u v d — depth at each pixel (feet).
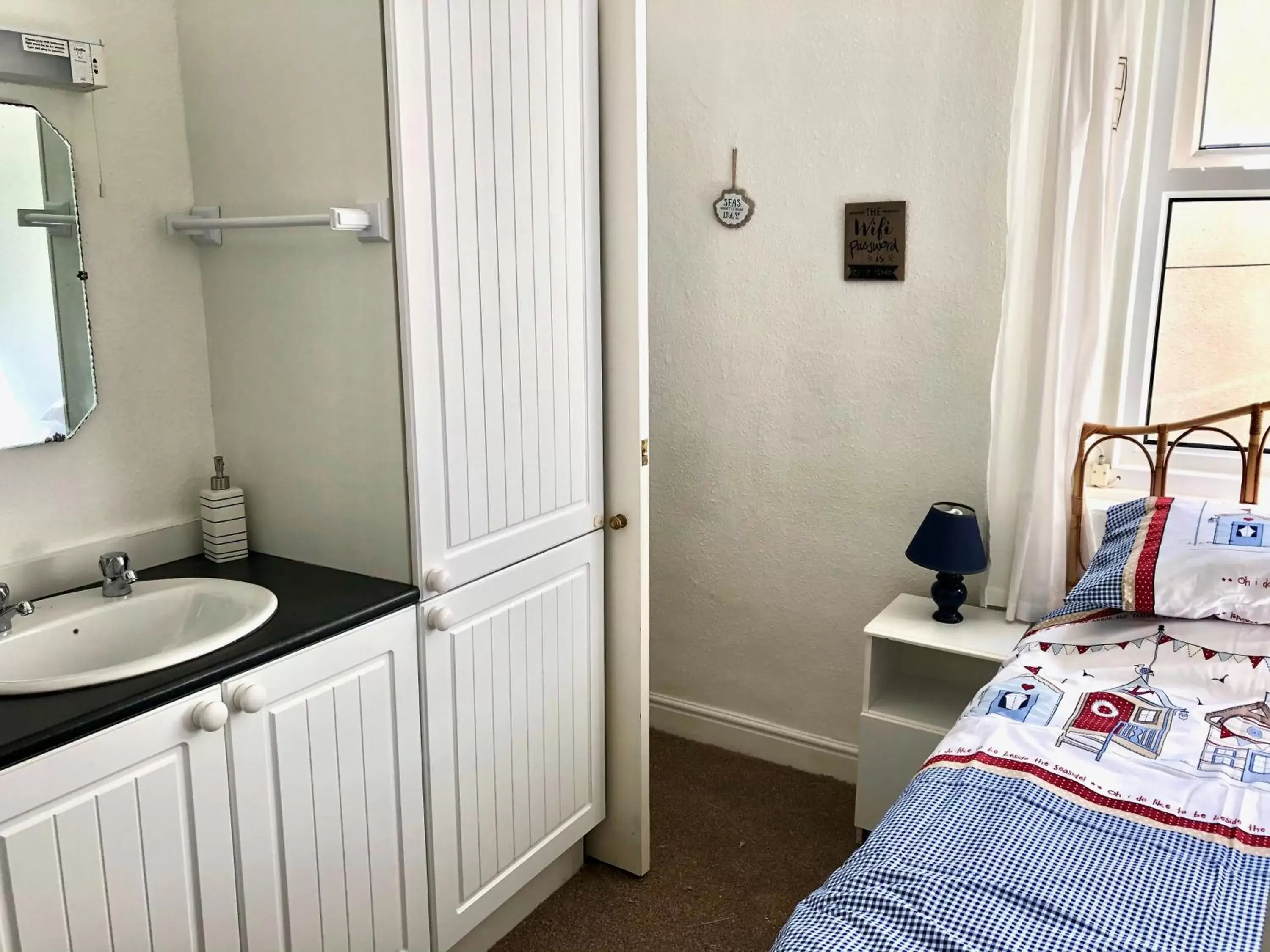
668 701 10.19
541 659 6.89
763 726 9.66
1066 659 6.43
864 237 8.27
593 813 7.65
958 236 7.95
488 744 6.51
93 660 5.43
